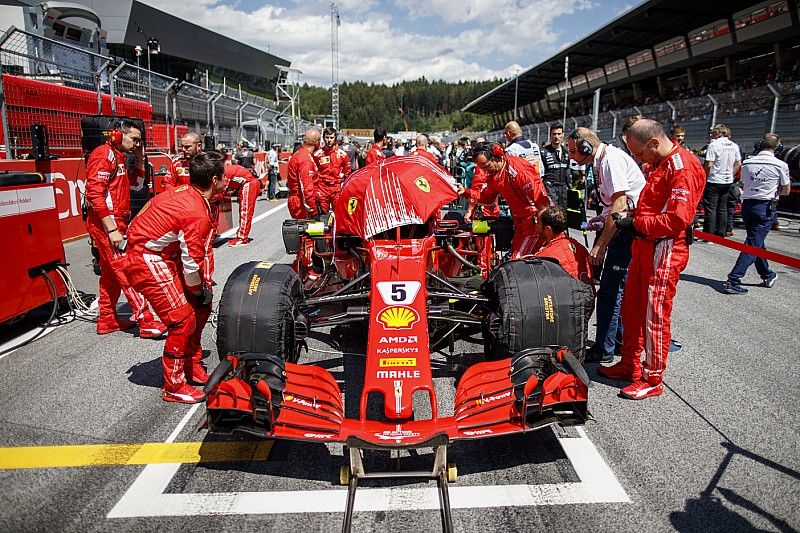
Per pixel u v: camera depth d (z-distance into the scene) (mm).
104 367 4742
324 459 3352
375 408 3877
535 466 3236
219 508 2889
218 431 2984
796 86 14477
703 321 5828
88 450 3447
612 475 3137
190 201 3834
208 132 19188
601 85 30812
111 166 5277
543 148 8633
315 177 8219
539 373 3537
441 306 4234
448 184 4703
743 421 3742
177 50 40969
